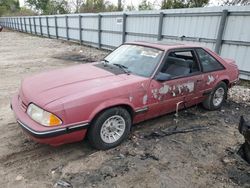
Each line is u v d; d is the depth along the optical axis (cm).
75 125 312
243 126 318
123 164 332
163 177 310
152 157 351
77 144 375
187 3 1609
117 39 1441
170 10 1028
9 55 1382
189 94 450
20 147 365
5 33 3500
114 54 471
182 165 337
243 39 796
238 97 660
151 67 397
